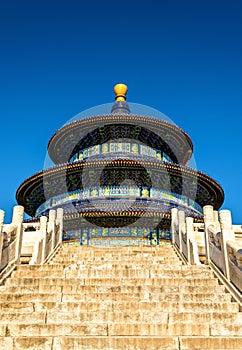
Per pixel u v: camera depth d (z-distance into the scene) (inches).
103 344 347.9
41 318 403.9
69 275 557.6
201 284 522.0
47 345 346.9
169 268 601.3
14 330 376.2
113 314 405.4
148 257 747.4
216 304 436.5
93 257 740.0
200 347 346.9
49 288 484.4
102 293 462.6
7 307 428.5
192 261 668.7
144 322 400.2
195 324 381.7
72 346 346.9
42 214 1389.0
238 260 472.4
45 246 724.7
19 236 621.9
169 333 377.4
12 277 548.7
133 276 561.3
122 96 1894.7
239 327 380.8
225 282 507.8
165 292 484.1
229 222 549.0
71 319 403.2
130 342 348.5
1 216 548.7
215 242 594.9
